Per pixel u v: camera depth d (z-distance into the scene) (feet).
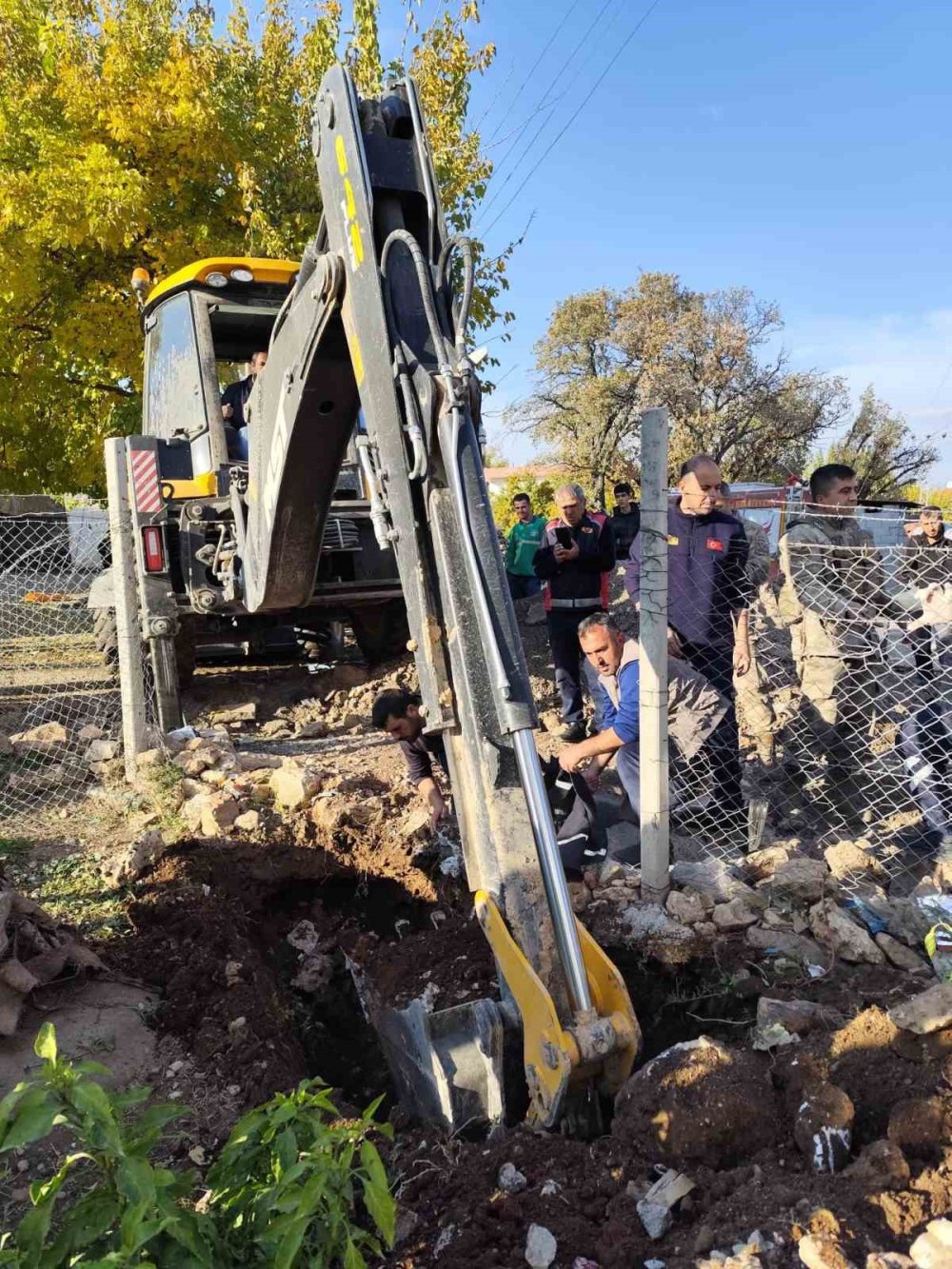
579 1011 8.45
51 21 41.45
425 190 10.09
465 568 9.29
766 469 101.76
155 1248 6.18
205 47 40.40
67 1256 6.21
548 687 26.40
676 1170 7.90
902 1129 7.69
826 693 16.30
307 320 11.56
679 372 99.76
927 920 12.09
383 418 9.78
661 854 13.09
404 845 16.08
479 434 9.56
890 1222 6.88
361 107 10.27
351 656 30.50
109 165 37.45
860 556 15.34
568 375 110.42
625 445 108.68
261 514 14.82
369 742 22.41
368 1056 12.85
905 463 103.81
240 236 42.06
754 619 18.52
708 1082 8.20
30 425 46.60
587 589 21.16
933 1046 8.42
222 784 18.10
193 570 21.33
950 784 15.12
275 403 13.37
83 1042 10.68
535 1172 8.05
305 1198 6.10
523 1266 7.18
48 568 30.25
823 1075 8.45
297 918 16.01
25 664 29.63
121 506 20.13
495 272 40.55
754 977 11.71
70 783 19.27
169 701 21.68
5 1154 8.86
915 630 15.42
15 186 37.76
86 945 12.57
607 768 19.67
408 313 9.73
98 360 43.62
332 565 24.16
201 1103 9.83
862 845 15.37
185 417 23.00
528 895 8.89
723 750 15.07
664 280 103.76
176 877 14.69
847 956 11.76
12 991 10.86
